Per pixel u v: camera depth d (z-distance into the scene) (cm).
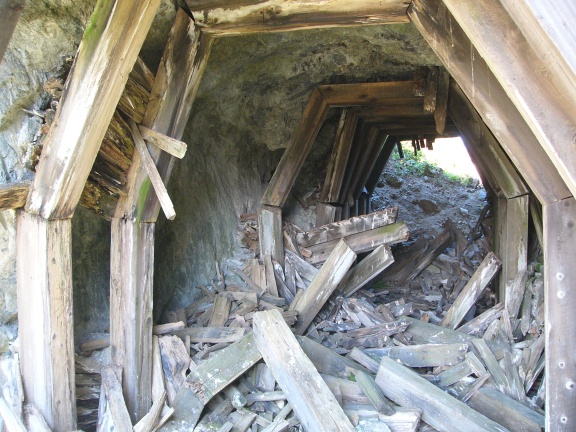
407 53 411
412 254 594
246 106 493
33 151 230
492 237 582
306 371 284
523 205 411
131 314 281
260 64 431
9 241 247
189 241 442
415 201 916
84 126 212
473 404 315
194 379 300
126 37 206
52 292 232
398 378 302
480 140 426
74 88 210
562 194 222
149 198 280
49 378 236
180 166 438
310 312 411
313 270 480
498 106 229
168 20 291
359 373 323
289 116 529
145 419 267
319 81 484
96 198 262
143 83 264
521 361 350
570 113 167
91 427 270
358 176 626
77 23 247
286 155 484
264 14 272
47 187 222
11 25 166
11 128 241
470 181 1002
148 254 291
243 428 288
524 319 396
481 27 178
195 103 429
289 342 300
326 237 490
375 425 279
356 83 471
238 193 551
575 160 169
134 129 264
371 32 382
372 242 458
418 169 1029
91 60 204
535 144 223
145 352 293
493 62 178
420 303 510
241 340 330
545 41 144
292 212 591
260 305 422
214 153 509
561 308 226
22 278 239
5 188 219
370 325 420
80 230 310
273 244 485
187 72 280
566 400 227
